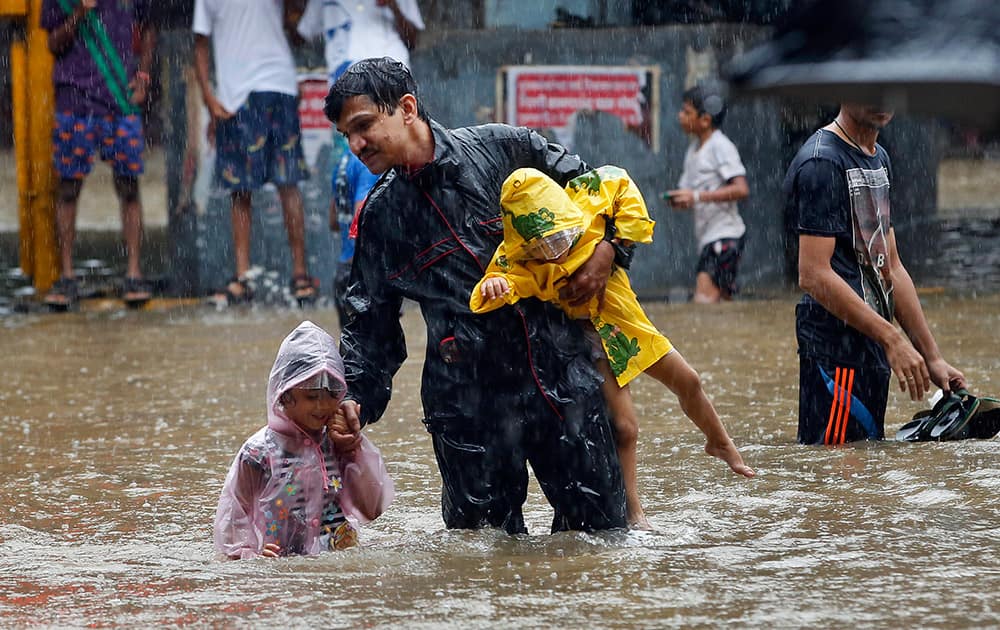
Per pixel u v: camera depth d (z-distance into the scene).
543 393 9.27
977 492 11.02
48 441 14.98
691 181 27.20
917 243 32.09
